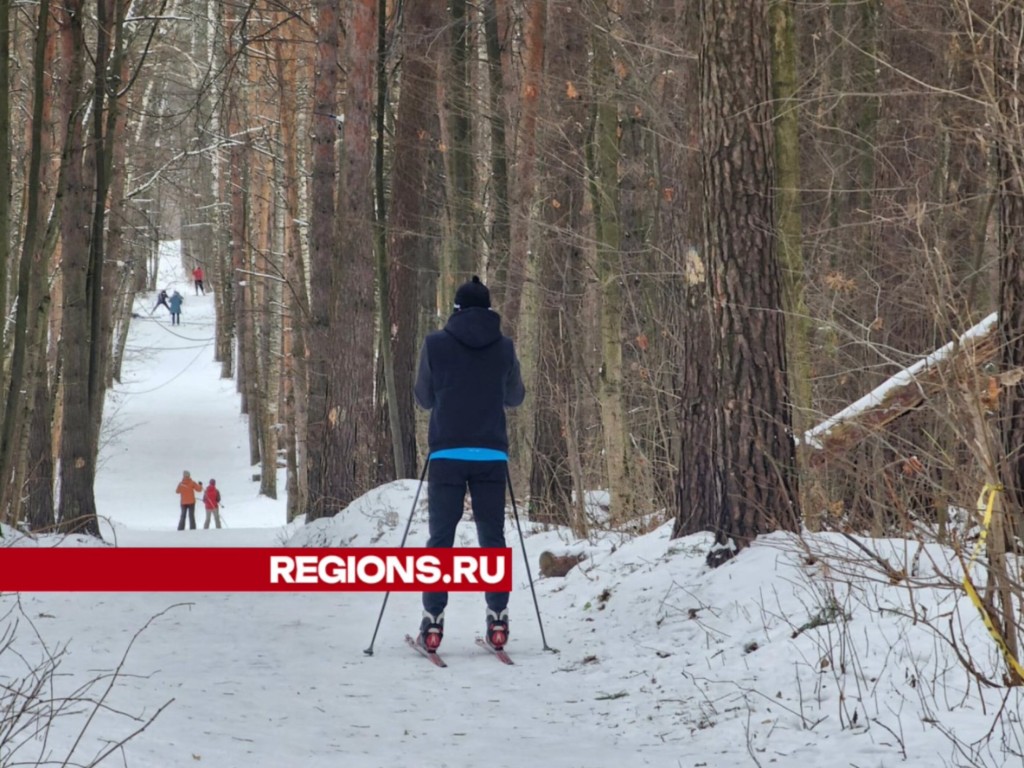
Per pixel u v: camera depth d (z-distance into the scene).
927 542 6.82
